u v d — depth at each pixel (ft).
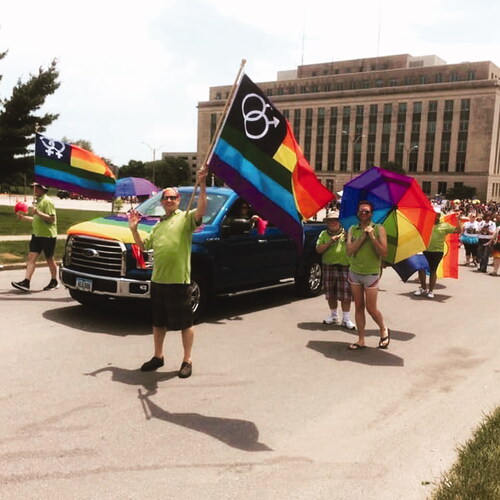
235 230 27.27
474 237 56.29
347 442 14.33
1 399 16.15
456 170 321.32
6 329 23.71
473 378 20.08
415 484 12.23
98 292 24.54
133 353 21.20
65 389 17.16
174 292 18.54
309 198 20.71
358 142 352.08
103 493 11.38
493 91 307.99
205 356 21.36
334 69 390.63
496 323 29.63
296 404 16.85
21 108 98.94
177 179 479.00
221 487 11.81
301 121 370.94
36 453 13.00
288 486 11.97
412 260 34.37
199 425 14.98
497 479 11.96
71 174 32.42
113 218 27.37
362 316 23.41
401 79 347.77
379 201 24.77
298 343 23.98
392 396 17.90
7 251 46.16
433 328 28.09
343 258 26.91
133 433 14.29
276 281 32.63
